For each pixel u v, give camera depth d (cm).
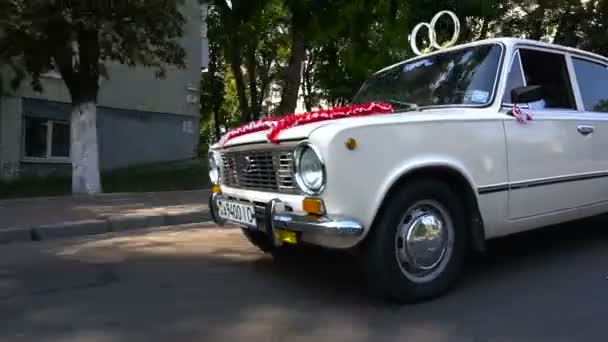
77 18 875
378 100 491
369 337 335
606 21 1688
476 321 356
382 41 1126
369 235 365
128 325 364
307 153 354
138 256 564
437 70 482
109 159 1717
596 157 489
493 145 407
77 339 343
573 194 470
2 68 1003
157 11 947
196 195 1042
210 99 2439
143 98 1797
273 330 350
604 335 332
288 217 365
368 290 419
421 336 335
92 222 730
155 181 1326
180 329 355
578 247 543
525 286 425
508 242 566
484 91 434
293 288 438
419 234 379
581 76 508
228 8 1180
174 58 1099
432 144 377
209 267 510
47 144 1587
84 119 1031
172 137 1889
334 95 1486
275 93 2252
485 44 465
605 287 421
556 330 341
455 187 404
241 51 1472
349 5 1065
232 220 439
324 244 363
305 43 1192
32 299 421
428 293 387
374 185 352
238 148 426
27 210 829
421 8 1229
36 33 844
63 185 1272
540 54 476
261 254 559
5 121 1477
